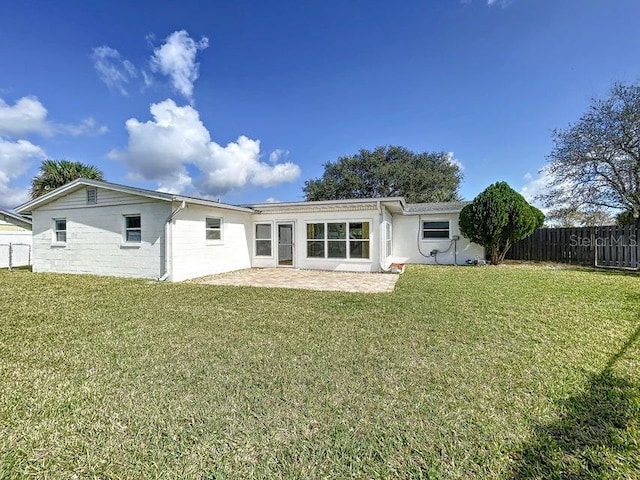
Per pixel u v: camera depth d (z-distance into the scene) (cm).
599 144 1334
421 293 693
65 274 1053
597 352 346
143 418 228
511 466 180
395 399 253
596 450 192
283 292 722
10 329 443
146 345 378
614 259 1201
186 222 987
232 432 212
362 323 466
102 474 176
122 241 1011
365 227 1165
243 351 357
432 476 174
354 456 189
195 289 767
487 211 1242
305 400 252
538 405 242
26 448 197
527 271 1070
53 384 280
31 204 1137
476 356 339
